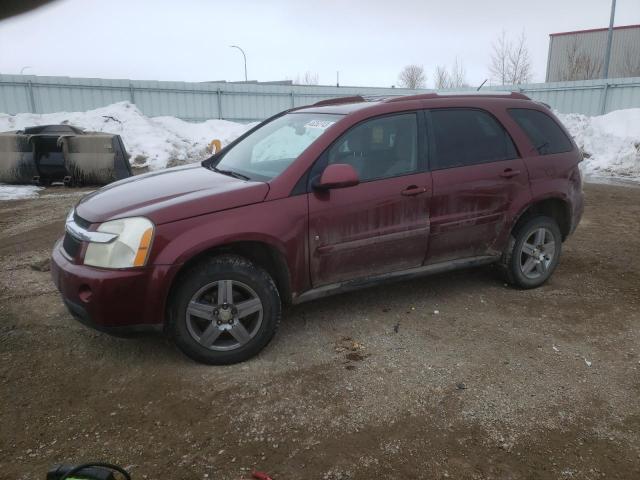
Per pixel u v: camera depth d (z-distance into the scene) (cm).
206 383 337
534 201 470
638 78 1847
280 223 359
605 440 285
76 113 1777
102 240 331
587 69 3250
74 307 339
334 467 262
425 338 400
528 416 305
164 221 333
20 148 1127
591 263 588
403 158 414
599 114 1953
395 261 416
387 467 263
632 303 472
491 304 466
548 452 275
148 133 1738
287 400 319
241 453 273
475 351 381
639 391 333
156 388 332
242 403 315
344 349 383
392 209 401
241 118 2306
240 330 357
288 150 406
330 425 295
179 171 444
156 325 339
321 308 455
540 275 501
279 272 375
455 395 325
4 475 256
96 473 212
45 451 274
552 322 431
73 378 344
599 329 419
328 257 384
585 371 355
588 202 975
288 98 2339
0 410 309
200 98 2241
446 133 436
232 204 350
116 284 324
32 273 548
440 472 260
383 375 347
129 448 277
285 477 256
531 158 471
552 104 2061
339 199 381
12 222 795
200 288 343
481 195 441
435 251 432
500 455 272
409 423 297
